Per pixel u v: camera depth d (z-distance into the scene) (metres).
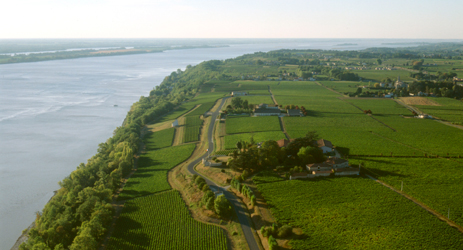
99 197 125.31
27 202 145.25
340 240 93.38
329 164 142.12
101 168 155.25
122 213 118.25
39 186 159.12
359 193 121.12
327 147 164.00
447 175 136.25
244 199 121.25
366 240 93.00
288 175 137.00
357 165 147.50
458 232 95.38
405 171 141.00
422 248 88.75
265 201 117.44
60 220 110.50
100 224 105.88
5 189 155.62
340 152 167.25
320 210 109.75
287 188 126.44
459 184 127.44
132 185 144.38
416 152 166.75
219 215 111.44
